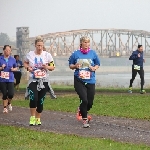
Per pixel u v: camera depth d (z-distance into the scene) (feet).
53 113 51.78
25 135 36.65
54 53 444.14
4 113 52.70
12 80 54.08
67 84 129.49
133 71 83.05
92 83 42.52
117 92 87.15
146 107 56.29
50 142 33.55
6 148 31.32
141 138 35.99
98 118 47.24
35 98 42.32
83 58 42.22
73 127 41.50
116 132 38.65
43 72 42.57
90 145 32.37
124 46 470.80
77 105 59.77
